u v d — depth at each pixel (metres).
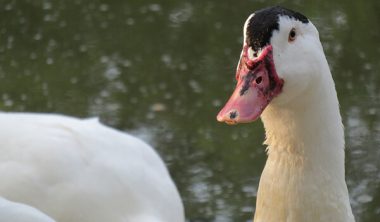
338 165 5.33
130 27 12.40
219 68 11.34
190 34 12.15
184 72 11.30
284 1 12.71
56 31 12.40
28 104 10.70
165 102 10.70
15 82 11.23
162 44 11.96
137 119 10.37
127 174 7.23
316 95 5.16
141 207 7.16
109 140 7.45
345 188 5.40
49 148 7.11
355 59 11.40
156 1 13.03
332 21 12.19
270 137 5.36
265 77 4.99
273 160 5.36
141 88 11.00
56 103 10.71
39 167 7.03
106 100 10.76
